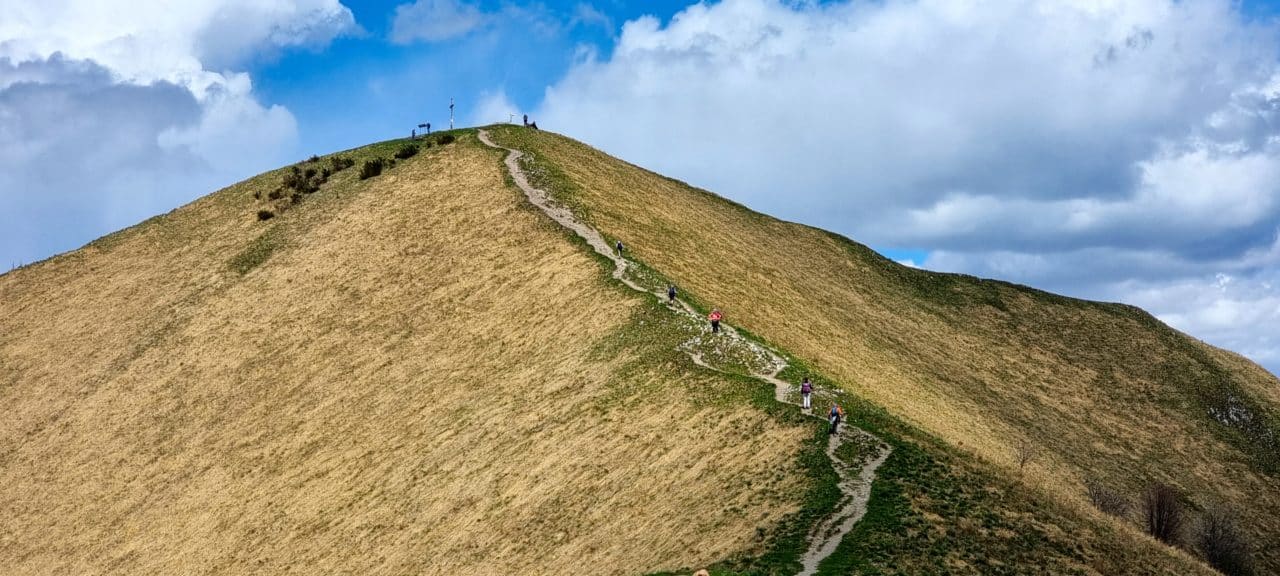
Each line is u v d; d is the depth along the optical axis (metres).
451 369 73.56
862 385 71.69
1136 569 40.00
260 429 75.44
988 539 39.22
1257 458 102.94
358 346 81.62
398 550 54.50
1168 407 110.19
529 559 47.56
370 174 114.31
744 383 56.31
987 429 82.44
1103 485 79.88
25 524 73.12
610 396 60.62
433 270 88.94
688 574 37.31
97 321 99.00
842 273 125.12
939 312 123.31
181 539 66.12
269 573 58.22
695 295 76.38
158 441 78.19
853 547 37.16
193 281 101.44
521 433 60.78
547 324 74.06
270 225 108.88
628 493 49.53
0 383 92.31
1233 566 70.00
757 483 45.19
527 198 97.00
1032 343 120.56
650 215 104.12
